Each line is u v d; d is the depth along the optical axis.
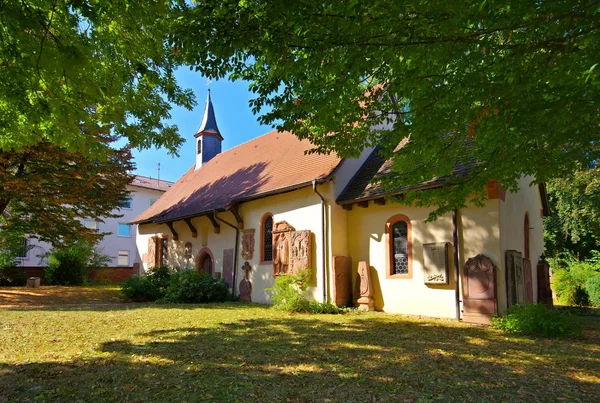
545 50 4.84
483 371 5.76
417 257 11.93
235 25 4.45
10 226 18.00
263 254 15.84
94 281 29.02
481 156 7.48
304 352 6.82
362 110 6.86
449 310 11.05
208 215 18.31
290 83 5.98
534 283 14.73
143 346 7.25
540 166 6.91
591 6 3.47
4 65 5.07
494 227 10.45
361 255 13.40
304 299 12.57
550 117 4.87
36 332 8.55
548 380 5.41
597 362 6.31
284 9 4.14
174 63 8.32
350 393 4.84
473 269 10.52
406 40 4.51
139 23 6.39
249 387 5.03
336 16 4.25
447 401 4.63
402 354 6.72
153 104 9.26
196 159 27.31
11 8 3.94
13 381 5.26
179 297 15.80
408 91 5.73
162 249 22.34
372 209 13.23
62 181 16.73
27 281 22.55
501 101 4.96
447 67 5.46
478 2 3.84
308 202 14.09
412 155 7.22
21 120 6.79
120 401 4.59
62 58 4.82
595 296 17.28
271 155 18.78
